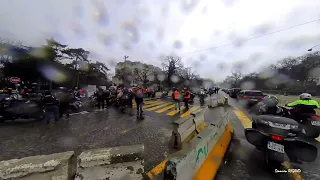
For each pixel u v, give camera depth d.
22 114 7.22
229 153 4.08
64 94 8.35
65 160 1.57
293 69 44.03
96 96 12.96
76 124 7.08
